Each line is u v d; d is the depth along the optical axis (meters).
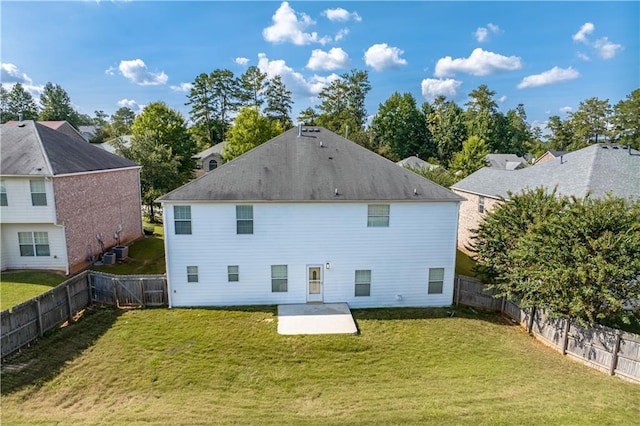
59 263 17.62
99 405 8.23
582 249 10.78
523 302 12.33
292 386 9.33
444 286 15.48
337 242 14.70
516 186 22.56
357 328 13.14
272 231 14.41
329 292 15.06
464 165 44.84
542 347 12.29
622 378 10.23
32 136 18.38
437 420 7.68
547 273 11.32
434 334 12.88
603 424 7.61
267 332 12.49
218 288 14.64
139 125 40.16
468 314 14.83
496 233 14.60
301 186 14.52
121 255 20.45
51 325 12.08
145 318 13.45
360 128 64.56
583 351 11.25
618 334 10.30
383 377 9.91
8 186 16.47
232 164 15.18
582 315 11.27
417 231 14.95
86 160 20.03
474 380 9.80
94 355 10.63
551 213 12.98
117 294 14.53
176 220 14.04
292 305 14.85
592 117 65.69
